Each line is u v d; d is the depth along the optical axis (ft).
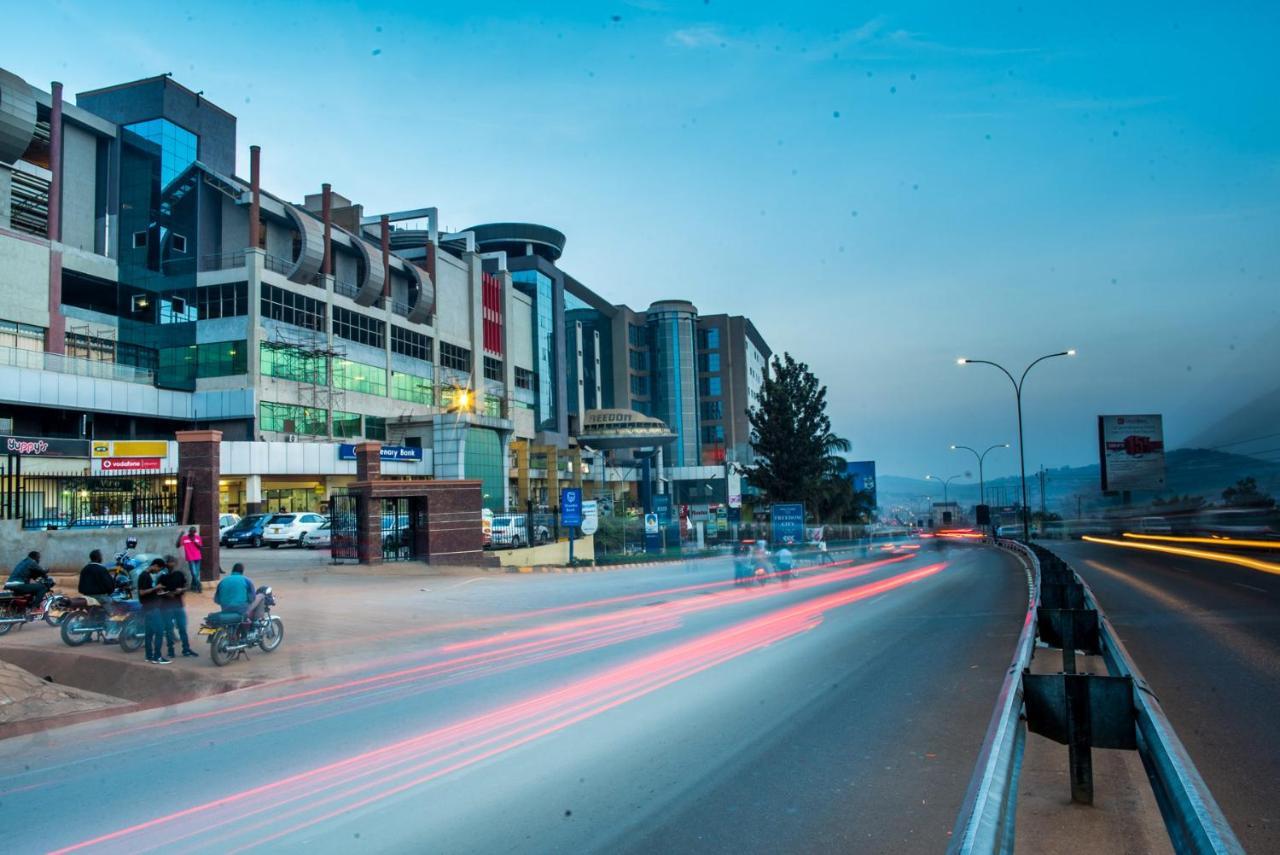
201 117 198.80
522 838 17.63
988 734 13.61
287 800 20.54
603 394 366.43
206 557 70.08
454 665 39.96
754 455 401.70
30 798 21.48
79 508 67.82
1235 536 131.54
